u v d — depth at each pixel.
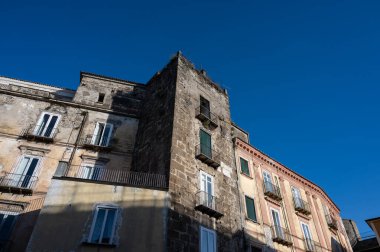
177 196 18.27
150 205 16.91
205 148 23.00
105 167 22.92
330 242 31.55
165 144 21.16
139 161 22.81
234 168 25.33
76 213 15.62
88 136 24.12
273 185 29.06
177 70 25.83
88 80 28.84
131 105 28.17
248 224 23.22
